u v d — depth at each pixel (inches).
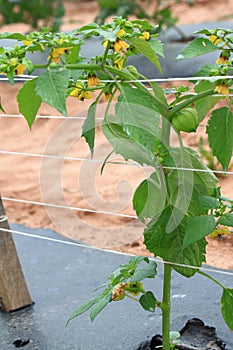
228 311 99.1
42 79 84.7
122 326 122.8
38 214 182.9
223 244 152.9
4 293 132.6
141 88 92.7
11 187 204.8
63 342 120.3
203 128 219.3
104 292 100.3
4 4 328.8
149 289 134.8
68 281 143.7
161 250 96.8
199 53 92.7
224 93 88.9
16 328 127.3
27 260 155.6
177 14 365.1
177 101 97.3
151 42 94.3
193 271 98.6
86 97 96.5
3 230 130.1
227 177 184.5
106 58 94.2
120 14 290.8
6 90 286.5
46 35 89.0
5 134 250.1
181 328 119.0
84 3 443.2
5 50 88.7
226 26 303.6
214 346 111.3
